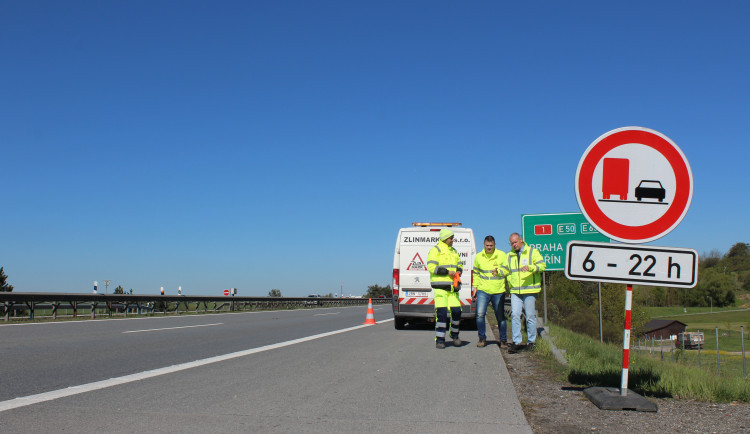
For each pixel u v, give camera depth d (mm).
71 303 21297
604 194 5652
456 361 9547
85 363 8930
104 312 23953
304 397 6414
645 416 5523
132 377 7660
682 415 5547
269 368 8562
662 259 5586
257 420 5355
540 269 11156
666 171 5629
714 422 5258
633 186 5648
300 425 5188
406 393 6688
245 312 31812
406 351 10953
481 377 7875
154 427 5078
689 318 90000
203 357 9797
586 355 9766
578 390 6895
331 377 7781
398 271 16750
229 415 5547
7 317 18562
